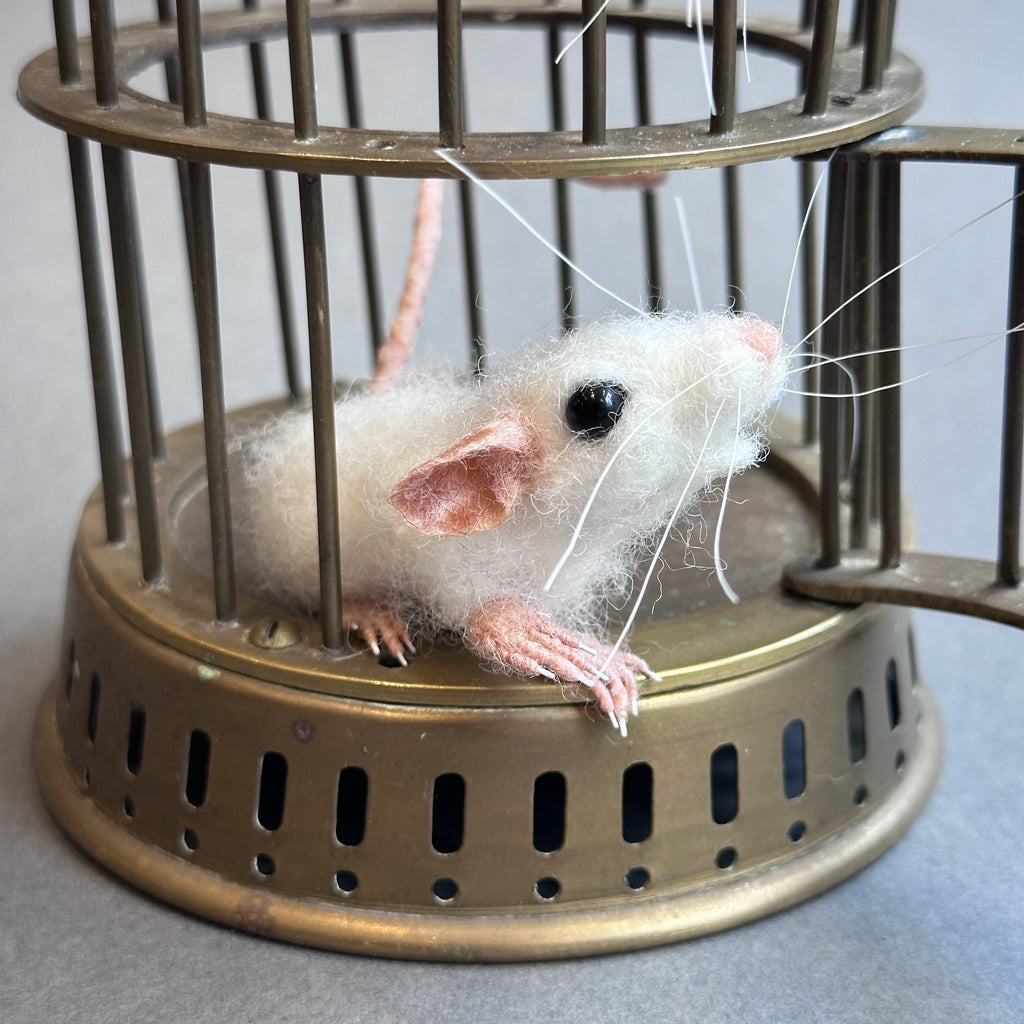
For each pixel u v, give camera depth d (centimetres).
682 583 21
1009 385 18
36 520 29
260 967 18
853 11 20
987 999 18
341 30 22
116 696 19
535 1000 18
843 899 20
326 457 17
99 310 19
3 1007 18
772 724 18
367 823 18
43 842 20
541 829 20
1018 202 17
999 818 21
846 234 20
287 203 43
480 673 18
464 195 24
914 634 22
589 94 15
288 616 19
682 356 16
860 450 20
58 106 17
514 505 16
